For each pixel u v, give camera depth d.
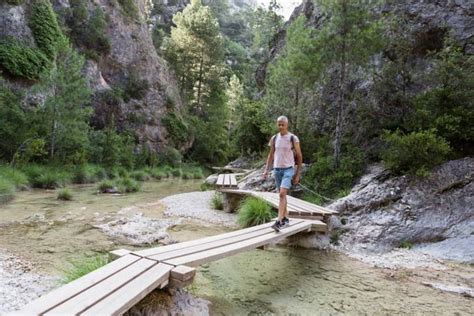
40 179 14.78
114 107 30.50
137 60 35.69
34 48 21.28
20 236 7.04
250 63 54.00
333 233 7.59
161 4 59.69
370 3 10.85
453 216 7.35
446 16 12.79
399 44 11.99
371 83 12.82
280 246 7.27
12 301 3.93
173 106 38.66
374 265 6.18
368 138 11.54
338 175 10.30
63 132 18.11
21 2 21.58
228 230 8.33
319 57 11.24
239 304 4.34
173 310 3.67
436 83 10.70
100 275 3.55
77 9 30.42
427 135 8.40
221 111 41.66
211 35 44.22
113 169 22.31
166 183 22.28
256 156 22.64
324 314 4.15
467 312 4.34
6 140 16.19
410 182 8.44
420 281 5.41
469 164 8.23
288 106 15.80
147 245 6.86
